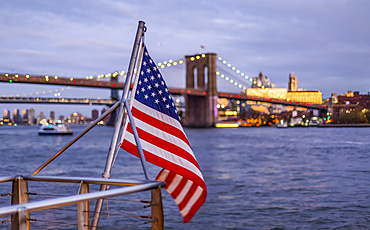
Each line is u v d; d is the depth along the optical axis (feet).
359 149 194.18
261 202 60.80
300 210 54.90
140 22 15.58
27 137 394.11
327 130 563.89
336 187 75.66
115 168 121.29
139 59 15.62
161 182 11.18
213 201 61.72
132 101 15.10
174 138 15.83
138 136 14.70
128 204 57.72
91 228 12.75
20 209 8.77
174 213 53.42
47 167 126.62
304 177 92.84
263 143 264.31
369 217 50.03
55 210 51.55
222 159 148.66
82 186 12.23
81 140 347.36
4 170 118.32
